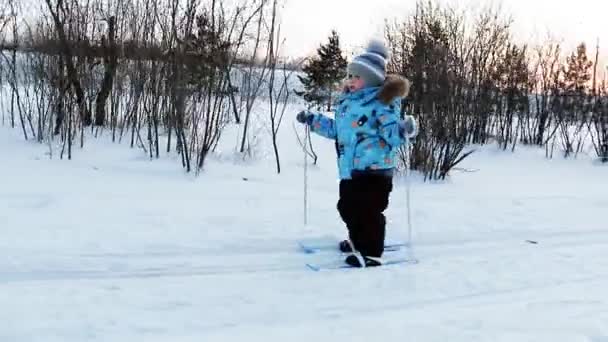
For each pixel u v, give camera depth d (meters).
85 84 8.84
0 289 3.54
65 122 8.02
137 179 7.02
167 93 8.26
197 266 4.30
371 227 4.60
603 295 3.87
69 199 5.78
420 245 5.21
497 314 3.43
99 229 4.93
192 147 7.91
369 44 4.88
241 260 4.50
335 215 5.91
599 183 9.65
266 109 14.28
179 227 5.16
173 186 6.80
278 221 5.57
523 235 5.69
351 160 4.65
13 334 2.92
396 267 4.46
